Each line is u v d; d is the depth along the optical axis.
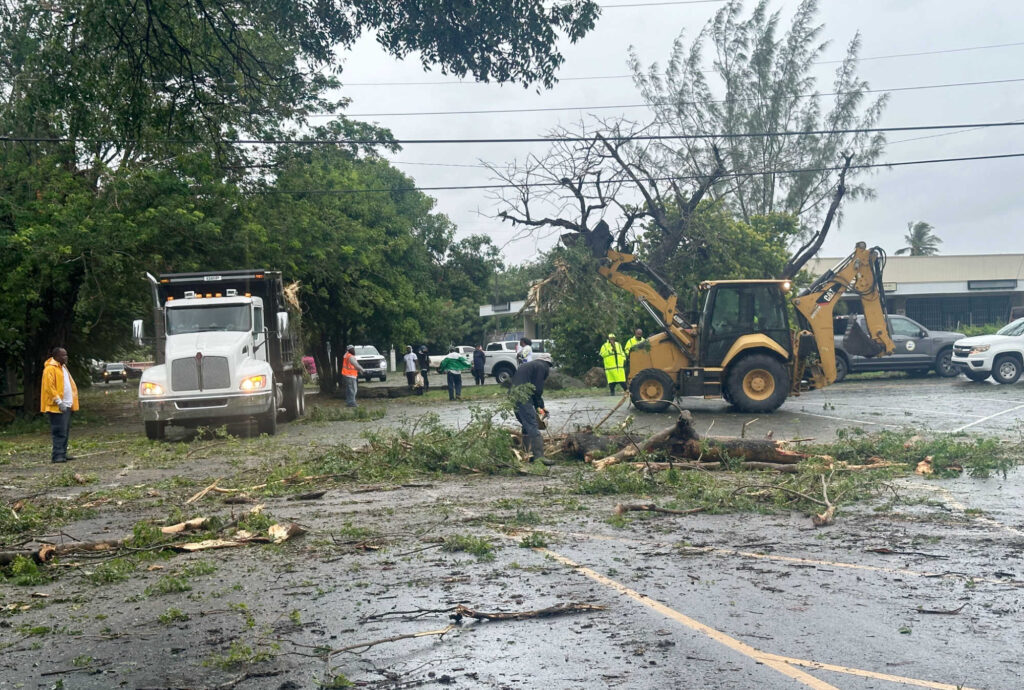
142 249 24.53
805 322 20.98
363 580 6.23
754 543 7.21
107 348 36.12
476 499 9.79
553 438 13.59
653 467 11.13
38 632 5.23
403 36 12.57
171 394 18.12
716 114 44.88
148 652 4.85
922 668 4.34
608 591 5.79
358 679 4.35
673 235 28.41
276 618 5.41
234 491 10.74
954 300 52.00
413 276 37.84
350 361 27.14
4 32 14.95
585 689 4.14
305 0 12.96
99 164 23.89
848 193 44.12
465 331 68.62
